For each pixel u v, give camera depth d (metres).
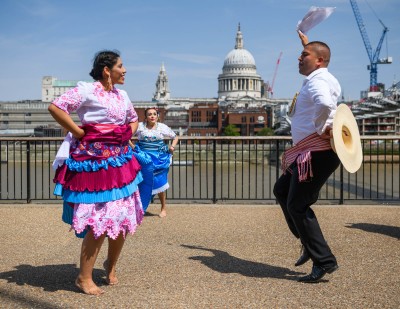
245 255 5.82
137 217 4.45
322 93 4.41
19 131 136.50
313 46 4.77
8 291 4.22
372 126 101.56
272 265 5.34
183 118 161.12
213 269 5.10
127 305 3.88
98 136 4.11
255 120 151.75
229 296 4.13
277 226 7.87
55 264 5.30
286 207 5.05
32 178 29.16
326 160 4.63
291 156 4.84
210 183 26.83
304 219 4.65
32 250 6.01
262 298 4.09
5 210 9.50
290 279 4.75
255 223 8.16
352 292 4.28
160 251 5.97
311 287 4.44
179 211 9.52
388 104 99.69
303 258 5.04
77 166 4.09
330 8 5.25
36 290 4.27
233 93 198.75
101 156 4.10
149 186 4.60
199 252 5.95
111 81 4.30
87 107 4.17
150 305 3.88
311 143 4.63
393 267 5.18
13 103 149.75
